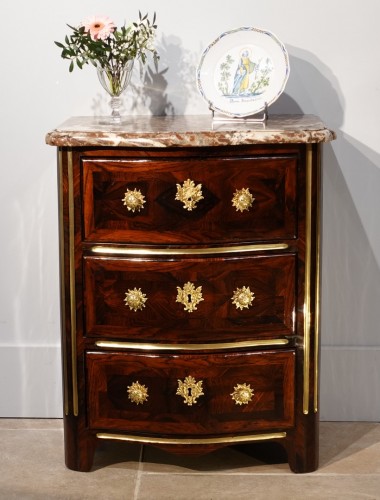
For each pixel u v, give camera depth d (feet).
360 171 9.17
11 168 9.23
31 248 9.39
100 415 8.18
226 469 8.45
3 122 9.15
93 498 7.90
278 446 8.93
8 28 8.97
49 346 9.48
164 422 8.10
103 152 7.68
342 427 9.35
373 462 8.55
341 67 8.98
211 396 8.04
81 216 7.83
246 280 7.86
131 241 7.81
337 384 9.45
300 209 7.82
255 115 8.89
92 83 9.04
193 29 8.93
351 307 9.41
